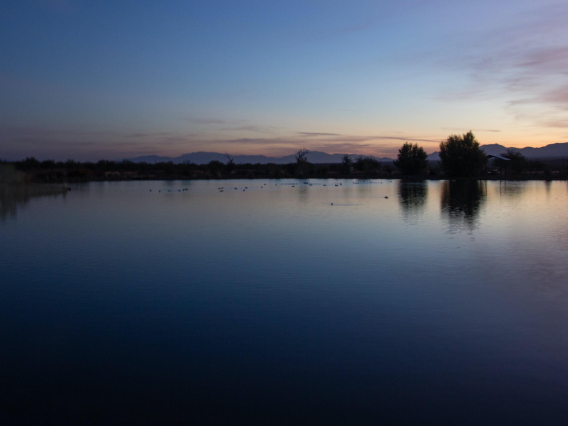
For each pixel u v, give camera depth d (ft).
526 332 20.72
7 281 30.50
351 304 24.88
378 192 121.39
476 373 16.81
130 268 33.94
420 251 39.45
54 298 26.53
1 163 146.72
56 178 192.44
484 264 34.32
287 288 28.09
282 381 16.26
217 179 227.61
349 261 35.60
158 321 22.47
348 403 14.79
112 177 223.10
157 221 62.08
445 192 118.21
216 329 21.30
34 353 18.88
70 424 13.75
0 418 14.08
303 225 56.90
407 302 25.17
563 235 47.80
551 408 14.49
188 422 13.80
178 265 34.76
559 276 30.68
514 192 115.03
